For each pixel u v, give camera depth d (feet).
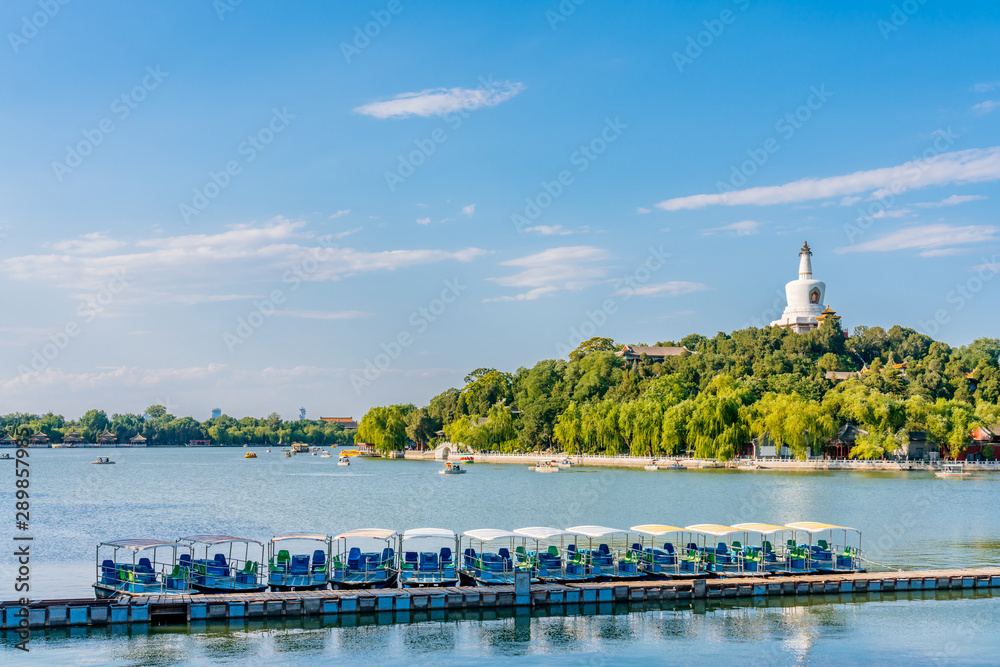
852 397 586.04
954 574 178.40
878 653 135.44
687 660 131.23
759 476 525.34
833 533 264.11
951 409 581.94
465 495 418.51
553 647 136.26
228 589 155.22
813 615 156.25
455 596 153.89
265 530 276.82
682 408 617.21
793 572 180.45
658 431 634.02
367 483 529.86
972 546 236.22
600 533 170.50
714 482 478.18
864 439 573.74
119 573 156.35
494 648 135.23
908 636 143.84
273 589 157.79
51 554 221.46
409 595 152.05
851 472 550.77
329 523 298.15
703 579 164.25
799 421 568.41
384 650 133.28
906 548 232.53
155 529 279.08
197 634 138.82
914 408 571.28
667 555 178.09
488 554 173.88
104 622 141.38
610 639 140.87
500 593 156.35
